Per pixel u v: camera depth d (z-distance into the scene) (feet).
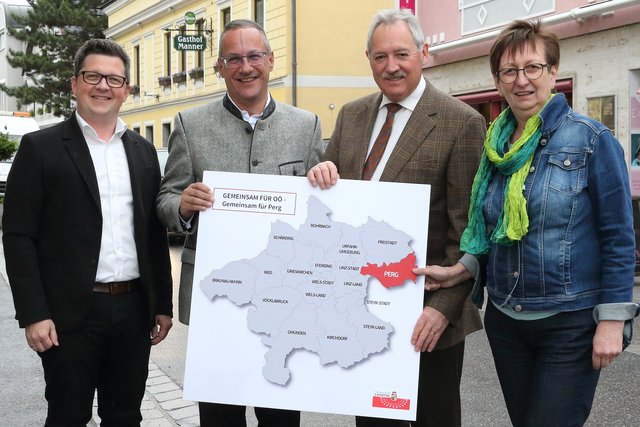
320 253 9.73
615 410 15.21
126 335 10.78
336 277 9.69
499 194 9.03
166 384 17.24
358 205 9.74
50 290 10.32
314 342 9.66
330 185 9.78
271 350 9.68
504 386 9.38
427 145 10.02
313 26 70.38
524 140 8.73
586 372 8.63
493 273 9.18
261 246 9.82
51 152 10.30
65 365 10.36
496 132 9.18
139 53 103.09
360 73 71.92
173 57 92.43
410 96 10.32
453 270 9.43
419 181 10.02
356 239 9.70
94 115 10.55
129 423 11.09
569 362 8.63
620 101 34.99
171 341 21.43
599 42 35.88
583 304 8.54
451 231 9.92
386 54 10.00
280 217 9.84
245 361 9.71
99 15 116.26
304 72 70.64
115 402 11.06
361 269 9.66
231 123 10.97
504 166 8.83
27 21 112.37
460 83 45.73
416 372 9.53
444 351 10.31
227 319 9.78
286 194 9.85
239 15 77.05
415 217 9.66
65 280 10.28
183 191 10.31
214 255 9.87
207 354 9.74
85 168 10.36
